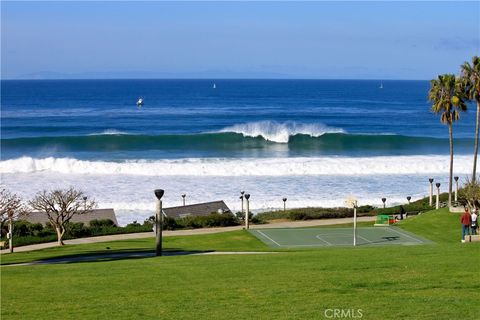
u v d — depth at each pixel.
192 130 99.00
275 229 38.78
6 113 134.62
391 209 46.19
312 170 62.03
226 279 16.53
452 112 47.75
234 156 73.12
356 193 53.47
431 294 14.22
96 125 106.94
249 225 42.19
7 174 59.44
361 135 85.12
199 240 34.53
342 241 33.84
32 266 21.42
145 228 40.75
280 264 18.92
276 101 183.38
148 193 52.19
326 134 86.12
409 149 80.12
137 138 83.38
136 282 16.50
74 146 81.12
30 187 53.50
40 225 40.03
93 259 25.45
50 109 147.25
